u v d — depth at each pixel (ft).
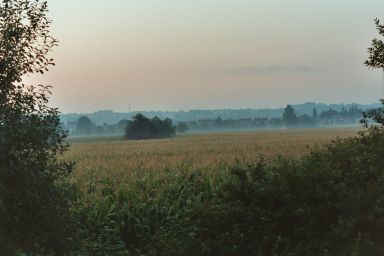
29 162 20.44
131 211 50.72
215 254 30.37
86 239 33.35
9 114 20.24
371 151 32.12
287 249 28.37
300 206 28.81
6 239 19.66
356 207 27.68
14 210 19.43
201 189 62.08
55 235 21.24
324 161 31.32
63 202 21.76
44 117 21.57
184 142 232.94
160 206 51.55
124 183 63.98
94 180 70.13
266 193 30.37
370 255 26.25
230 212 30.68
